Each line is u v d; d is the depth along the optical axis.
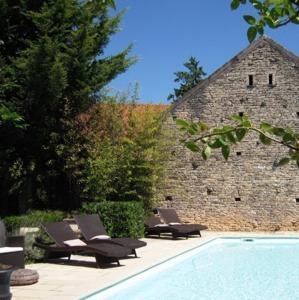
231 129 2.17
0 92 16.23
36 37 17.69
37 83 16.03
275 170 21.03
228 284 10.71
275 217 20.94
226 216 21.20
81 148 18.16
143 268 11.36
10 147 17.75
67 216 18.33
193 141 2.22
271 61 21.27
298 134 2.09
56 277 10.17
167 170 20.91
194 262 13.98
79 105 18.03
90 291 8.73
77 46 17.09
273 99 21.14
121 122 19.28
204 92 21.45
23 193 18.80
